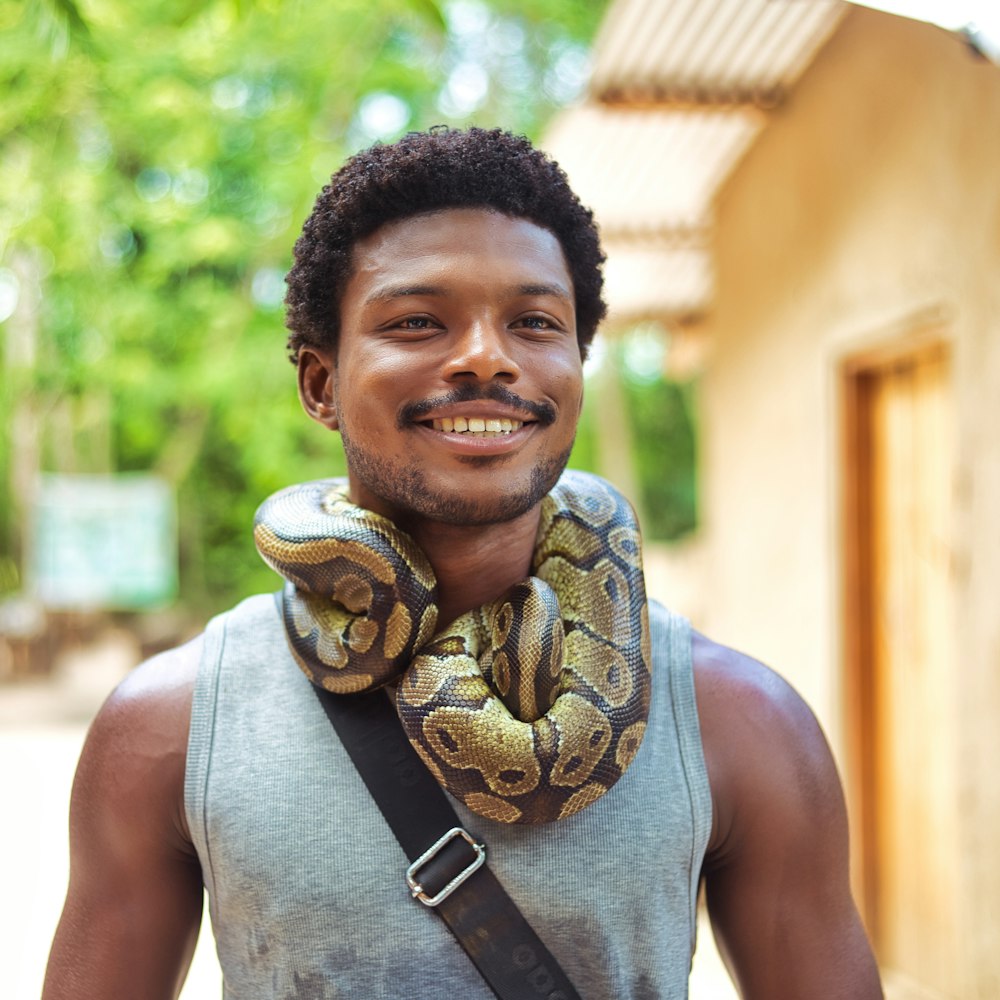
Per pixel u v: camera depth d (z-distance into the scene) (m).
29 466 17.64
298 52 14.66
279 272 16.66
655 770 1.90
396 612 1.88
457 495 1.82
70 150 14.02
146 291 15.16
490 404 1.81
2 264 14.11
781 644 6.70
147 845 1.91
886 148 5.27
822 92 5.94
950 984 5.20
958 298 4.64
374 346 1.85
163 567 14.60
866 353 5.64
